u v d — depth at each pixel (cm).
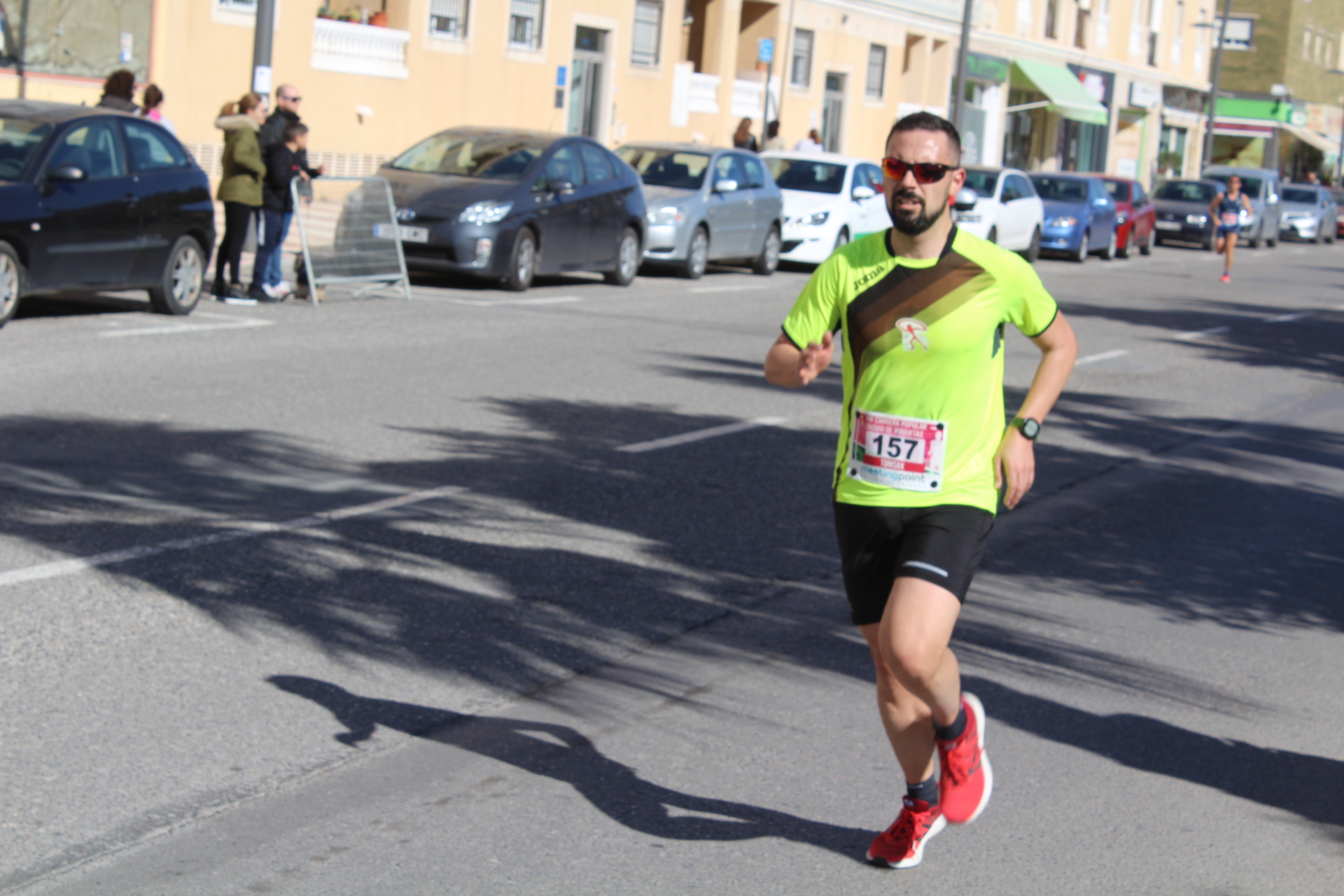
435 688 591
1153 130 7094
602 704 588
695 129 3950
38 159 1355
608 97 3591
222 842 453
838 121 4597
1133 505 1009
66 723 532
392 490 888
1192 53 7569
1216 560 873
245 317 1553
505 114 3278
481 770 518
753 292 2202
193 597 675
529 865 450
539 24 3347
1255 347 1945
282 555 745
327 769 511
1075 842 488
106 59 2447
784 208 2622
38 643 606
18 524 763
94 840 448
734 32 4044
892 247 440
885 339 435
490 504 873
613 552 796
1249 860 481
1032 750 569
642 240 2205
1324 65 8838
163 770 500
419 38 3034
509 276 1916
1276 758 574
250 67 2681
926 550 428
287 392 1155
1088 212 3516
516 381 1277
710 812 495
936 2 4944
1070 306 2322
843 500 448
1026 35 5672
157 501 826
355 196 1767
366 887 430
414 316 1653
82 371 1187
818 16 4350
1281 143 8338
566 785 510
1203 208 4459
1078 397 1459
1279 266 3731
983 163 5541
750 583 760
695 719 578
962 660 671
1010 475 440
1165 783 543
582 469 977
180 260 1514
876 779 529
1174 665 680
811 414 1234
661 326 1709
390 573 730
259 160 1650
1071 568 838
